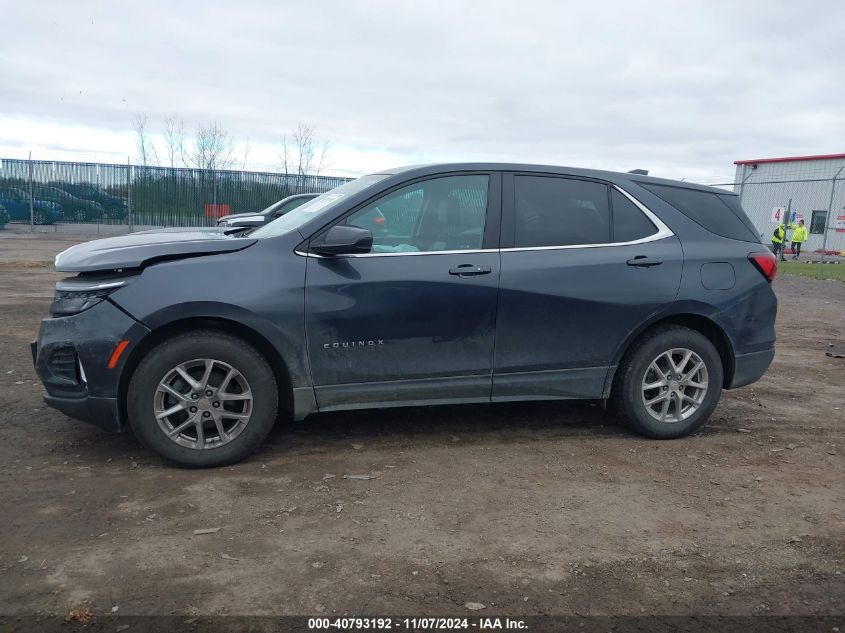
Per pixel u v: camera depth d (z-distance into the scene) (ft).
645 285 15.35
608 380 15.62
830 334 31.45
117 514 11.60
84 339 12.89
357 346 13.98
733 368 16.30
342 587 9.65
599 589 9.82
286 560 10.31
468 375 14.71
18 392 18.12
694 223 16.19
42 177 86.89
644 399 15.81
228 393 13.58
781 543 11.28
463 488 13.05
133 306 12.89
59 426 15.74
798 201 100.22
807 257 92.99
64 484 12.71
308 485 12.96
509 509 12.23
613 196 15.79
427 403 14.66
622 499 12.77
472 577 10.02
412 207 14.62
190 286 13.07
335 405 14.19
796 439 16.38
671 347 15.72
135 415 13.08
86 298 13.08
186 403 13.26
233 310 13.16
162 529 11.12
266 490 12.69
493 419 17.24
